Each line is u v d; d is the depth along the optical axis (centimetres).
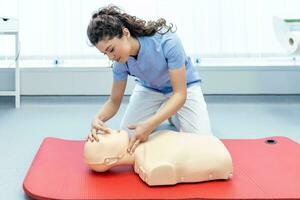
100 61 269
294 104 249
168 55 137
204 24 262
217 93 267
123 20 131
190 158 116
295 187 114
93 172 126
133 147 124
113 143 122
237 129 198
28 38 259
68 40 261
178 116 169
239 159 139
